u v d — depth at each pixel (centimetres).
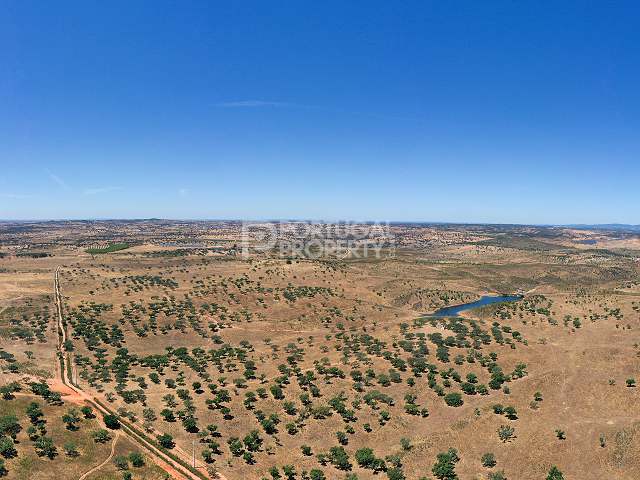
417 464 7612
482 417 9006
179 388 10219
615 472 7406
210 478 6944
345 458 7562
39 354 11775
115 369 11188
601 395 9719
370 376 10725
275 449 7925
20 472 6222
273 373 11300
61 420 7800
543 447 8050
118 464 6844
